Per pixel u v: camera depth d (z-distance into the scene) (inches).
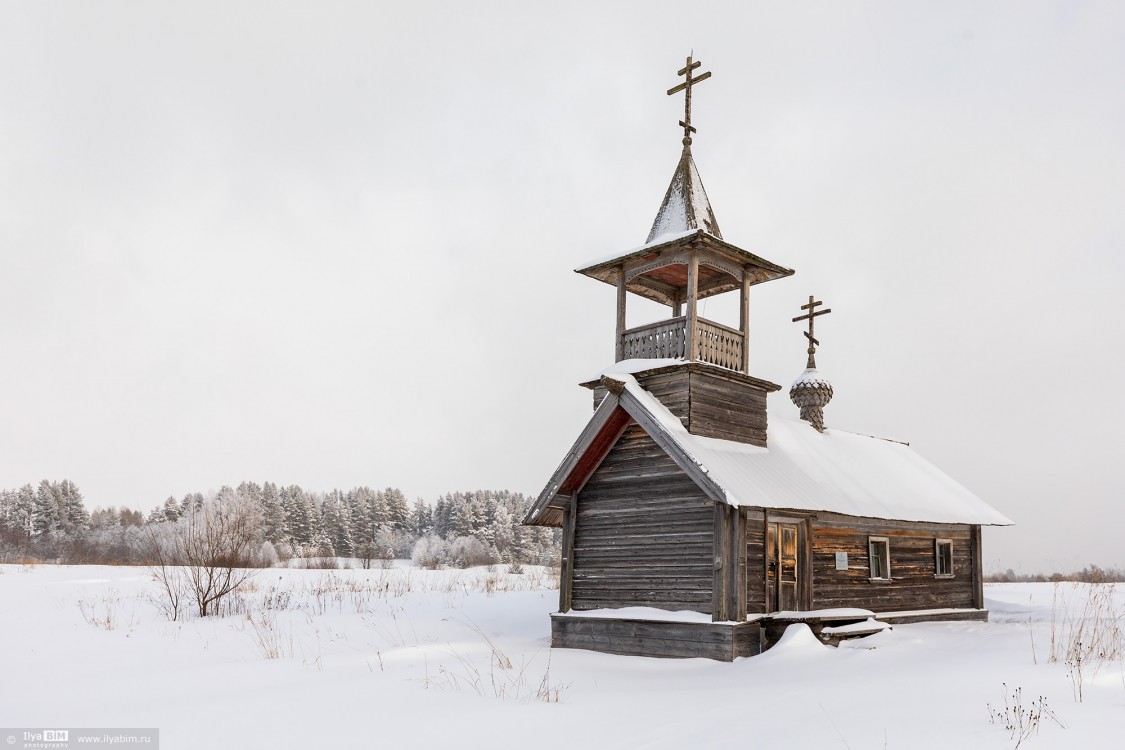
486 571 2333.9
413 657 631.8
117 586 1295.5
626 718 404.8
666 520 733.9
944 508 955.3
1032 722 342.0
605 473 791.7
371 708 433.4
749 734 355.3
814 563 778.8
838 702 418.9
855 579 829.2
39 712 445.7
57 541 4180.6
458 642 750.5
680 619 685.3
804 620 679.7
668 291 920.9
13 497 4530.0
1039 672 475.5
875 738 334.0
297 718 412.5
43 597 1140.5
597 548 783.1
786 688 479.2
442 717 410.0
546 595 1280.8
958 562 983.0
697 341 768.9
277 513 4308.6
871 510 806.5
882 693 436.5
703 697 461.4
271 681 534.9
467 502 4798.2
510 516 4712.1
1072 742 312.2
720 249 788.6
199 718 417.4
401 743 361.1
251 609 1007.0
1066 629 762.8
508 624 933.2
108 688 523.2
